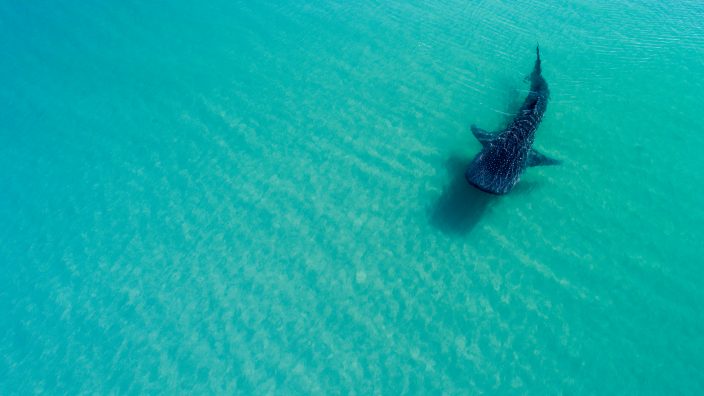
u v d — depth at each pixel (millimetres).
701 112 15391
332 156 15273
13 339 12008
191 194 14727
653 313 11398
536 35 18594
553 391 10477
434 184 14219
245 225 13852
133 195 14852
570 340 11156
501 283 12172
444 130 15625
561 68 17219
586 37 18312
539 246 12711
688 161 14141
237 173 15148
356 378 10984
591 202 13391
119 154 15961
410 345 11352
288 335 11727
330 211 13938
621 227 12859
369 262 12820
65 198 14891
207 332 11906
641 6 19531
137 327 12086
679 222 12867
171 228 13961
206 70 18516
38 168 15711
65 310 12469
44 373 11445
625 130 15047
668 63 17047
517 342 11227
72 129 16766
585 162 14281
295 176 14891
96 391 11125
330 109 16703
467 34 19000
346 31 19688
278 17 20656
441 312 11805
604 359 10805
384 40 19125
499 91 16672
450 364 11016
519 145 12328
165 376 11273
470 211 13484
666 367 10594
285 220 13859
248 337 11742
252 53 19047
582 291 11875
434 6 20484
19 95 17938
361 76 17750
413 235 13234
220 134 16297
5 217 14500
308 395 10828
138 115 17078
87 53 19453
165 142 16203
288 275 12758
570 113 15672
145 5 21859
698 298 11539
